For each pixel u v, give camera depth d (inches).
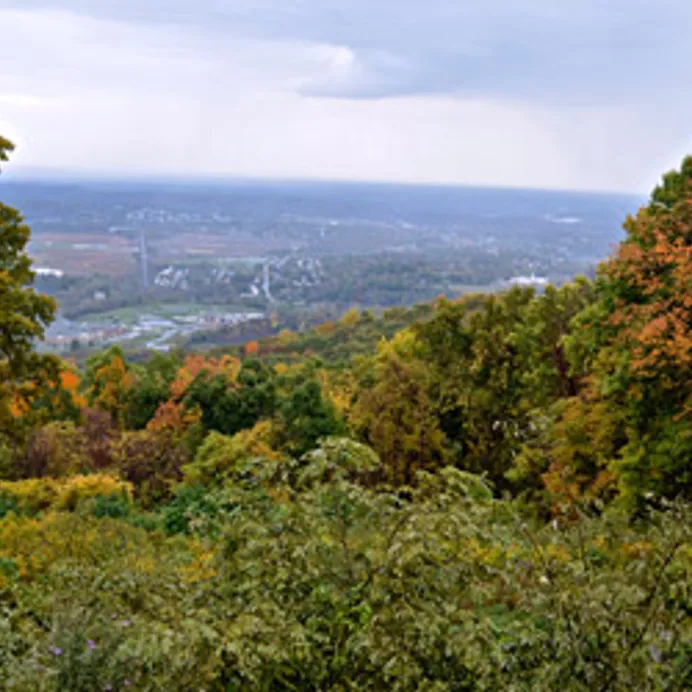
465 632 135.6
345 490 152.0
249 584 147.5
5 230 607.2
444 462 1014.4
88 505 559.5
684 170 618.5
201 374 1320.1
